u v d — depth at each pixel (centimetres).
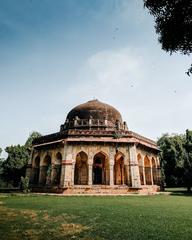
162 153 3538
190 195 2262
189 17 622
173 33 654
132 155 2338
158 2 647
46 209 1202
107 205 1364
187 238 641
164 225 809
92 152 2345
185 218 945
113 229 755
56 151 2492
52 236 676
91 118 2791
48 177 2503
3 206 1328
